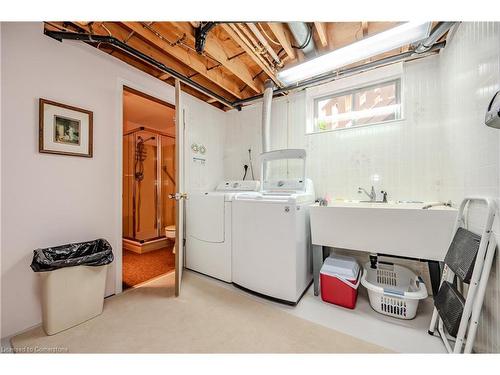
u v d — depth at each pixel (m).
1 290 1.39
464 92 1.49
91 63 1.85
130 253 3.20
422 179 2.04
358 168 2.35
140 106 3.16
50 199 1.61
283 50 2.13
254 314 1.68
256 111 3.13
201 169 2.98
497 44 1.10
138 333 1.45
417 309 1.72
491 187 1.13
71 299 1.51
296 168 2.72
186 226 2.64
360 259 2.32
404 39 1.60
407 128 2.11
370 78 2.26
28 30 1.51
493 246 1.06
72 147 1.72
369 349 1.30
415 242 1.55
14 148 1.44
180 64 2.43
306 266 2.06
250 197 2.06
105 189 1.93
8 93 1.42
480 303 1.05
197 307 1.78
